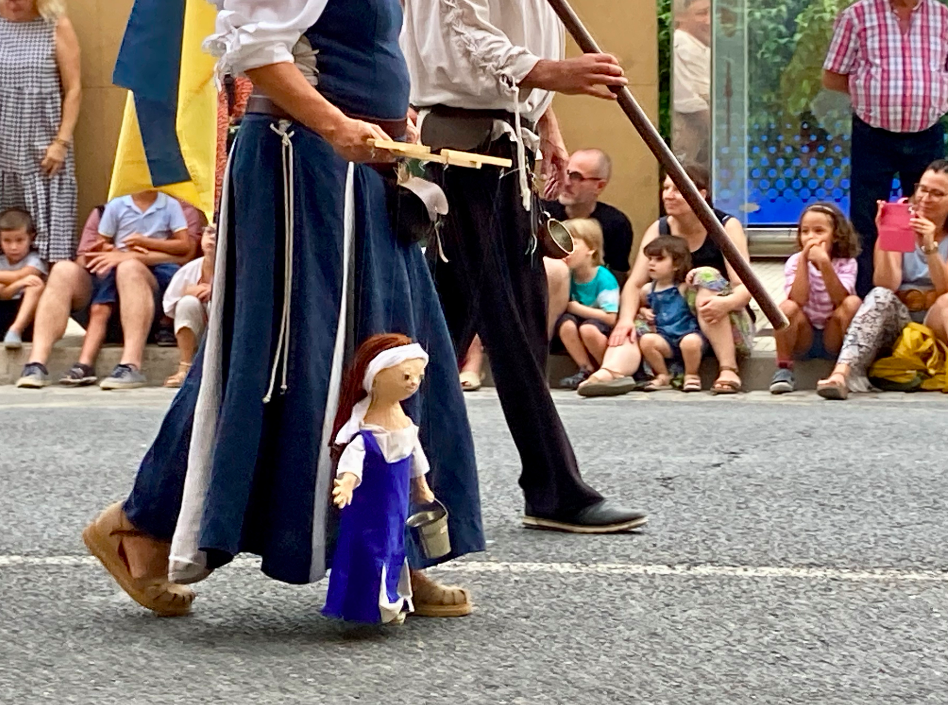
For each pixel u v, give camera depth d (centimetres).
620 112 1094
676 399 901
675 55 1095
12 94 1081
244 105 449
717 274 929
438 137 491
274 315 390
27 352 1027
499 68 479
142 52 794
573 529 519
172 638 395
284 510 387
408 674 364
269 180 393
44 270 1057
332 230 394
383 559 385
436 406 416
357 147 383
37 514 555
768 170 1159
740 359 948
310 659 376
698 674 364
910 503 564
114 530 412
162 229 1016
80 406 885
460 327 504
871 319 912
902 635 396
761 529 521
